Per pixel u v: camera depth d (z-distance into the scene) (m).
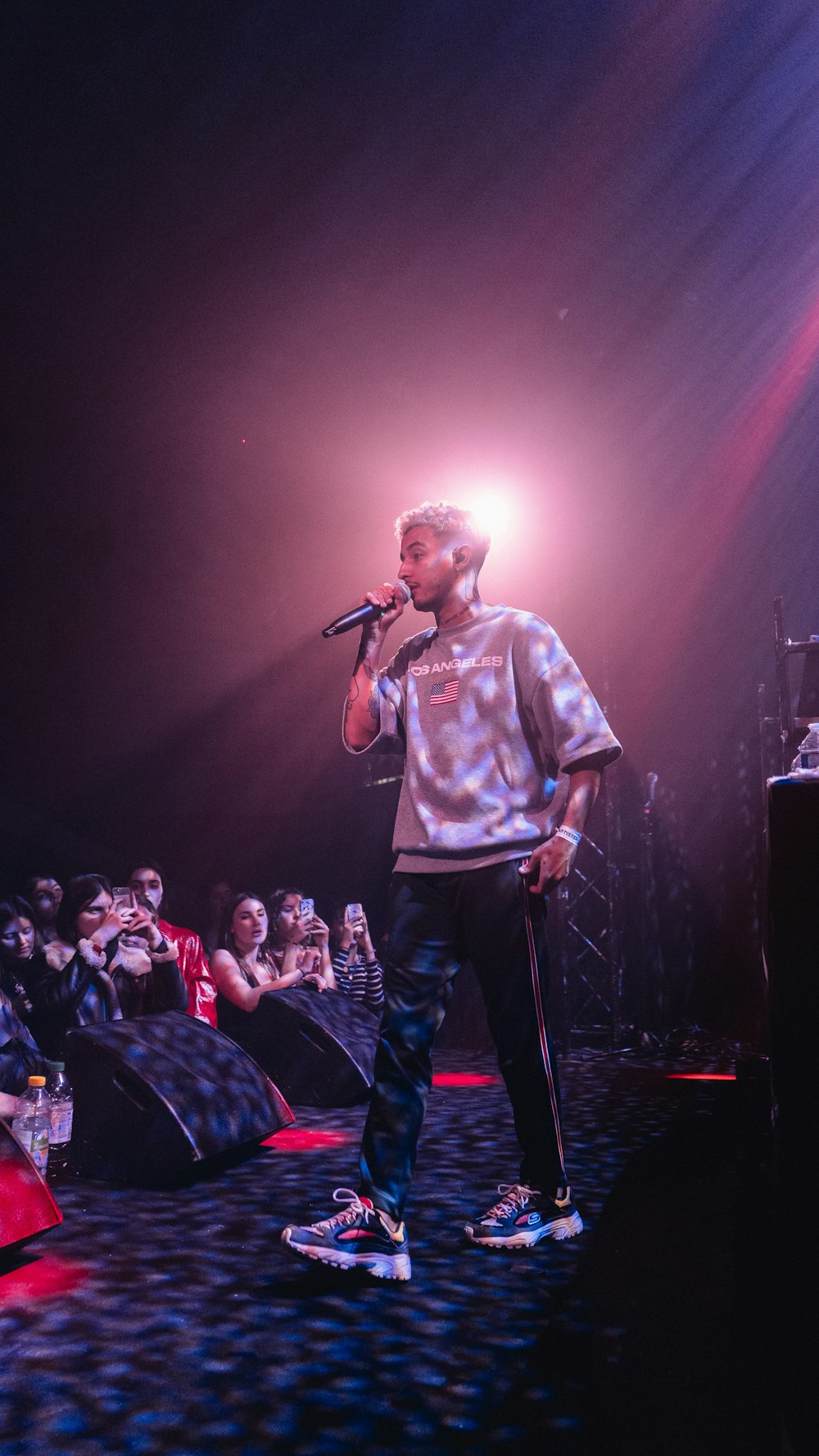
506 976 2.35
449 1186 3.00
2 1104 3.07
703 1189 2.93
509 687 2.43
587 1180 3.04
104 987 4.05
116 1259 2.35
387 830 7.82
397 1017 2.30
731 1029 7.36
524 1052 2.37
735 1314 1.98
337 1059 4.40
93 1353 1.82
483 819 2.37
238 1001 4.66
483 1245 2.39
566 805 2.36
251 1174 3.20
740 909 7.42
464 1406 1.62
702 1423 1.56
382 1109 2.24
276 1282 2.19
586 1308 2.03
